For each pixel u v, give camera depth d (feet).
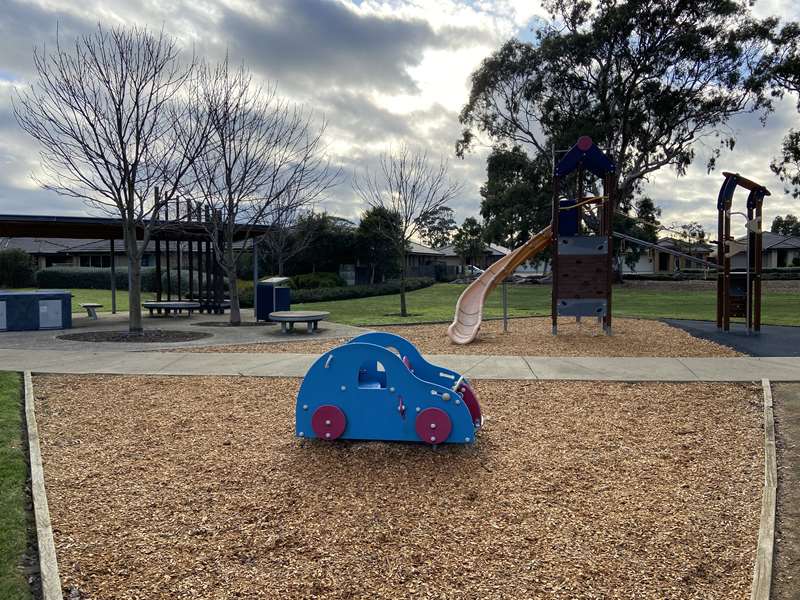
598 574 10.28
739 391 22.41
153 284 109.60
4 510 12.35
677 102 120.67
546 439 17.30
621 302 81.87
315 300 91.30
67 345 37.04
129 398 22.39
